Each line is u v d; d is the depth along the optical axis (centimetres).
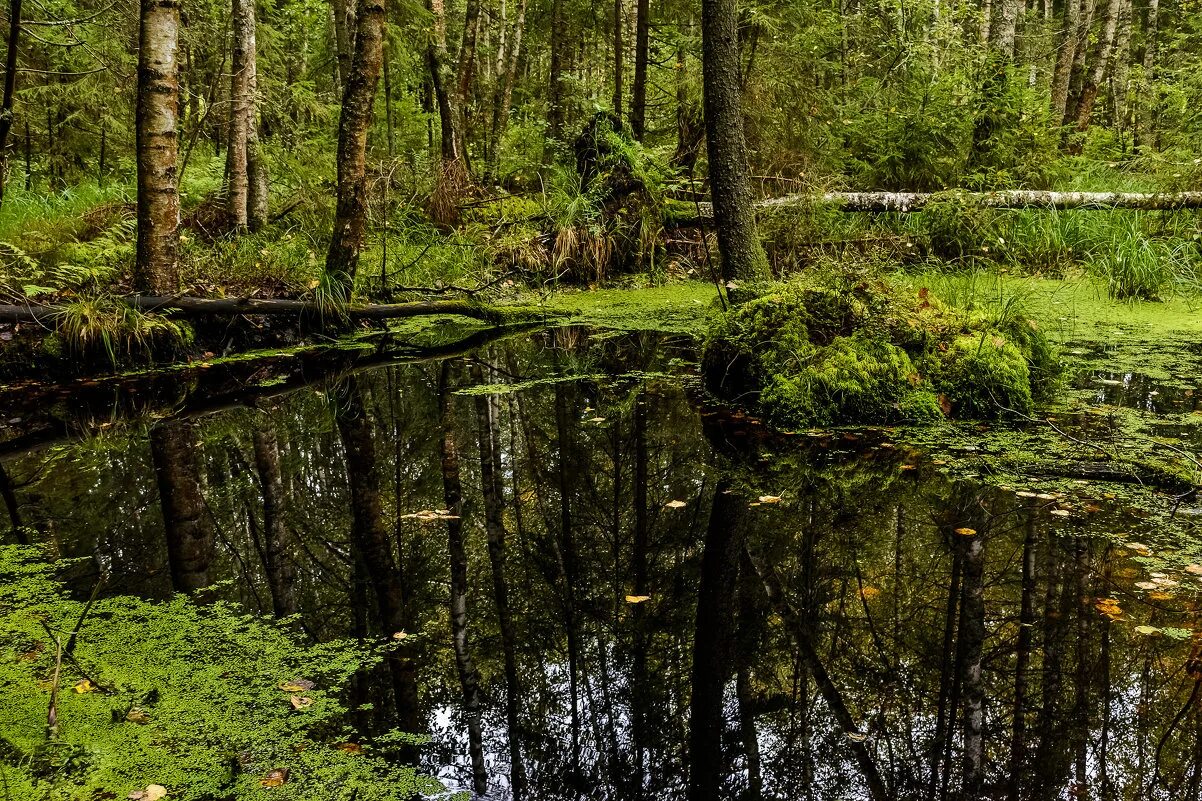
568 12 1384
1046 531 309
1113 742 199
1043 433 423
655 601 283
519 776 196
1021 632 246
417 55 1145
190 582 296
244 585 295
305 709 220
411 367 633
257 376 600
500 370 620
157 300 586
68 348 562
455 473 413
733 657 247
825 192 906
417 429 481
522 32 1577
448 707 226
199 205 1001
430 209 981
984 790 185
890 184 1030
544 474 406
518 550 328
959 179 959
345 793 188
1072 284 805
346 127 639
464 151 1095
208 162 1198
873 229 920
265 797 185
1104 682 221
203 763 197
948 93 1024
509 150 1270
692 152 1057
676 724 217
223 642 255
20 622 261
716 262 969
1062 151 1167
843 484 365
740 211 556
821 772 195
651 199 941
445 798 187
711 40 536
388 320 759
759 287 525
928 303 507
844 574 288
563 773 198
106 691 224
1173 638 238
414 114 1382
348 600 288
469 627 270
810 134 1053
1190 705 211
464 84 1133
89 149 1333
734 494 364
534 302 845
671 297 861
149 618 268
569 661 251
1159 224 854
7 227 816
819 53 1170
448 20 1459
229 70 1164
